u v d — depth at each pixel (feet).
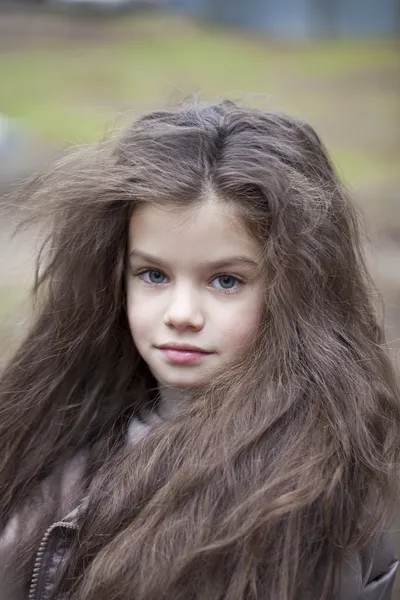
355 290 4.43
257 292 3.95
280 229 3.94
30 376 4.73
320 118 24.40
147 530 3.71
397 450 4.24
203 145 4.03
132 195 3.96
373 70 30.14
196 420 3.91
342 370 4.07
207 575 3.57
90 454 4.49
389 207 15.79
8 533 4.37
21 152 18.81
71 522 4.06
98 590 3.66
